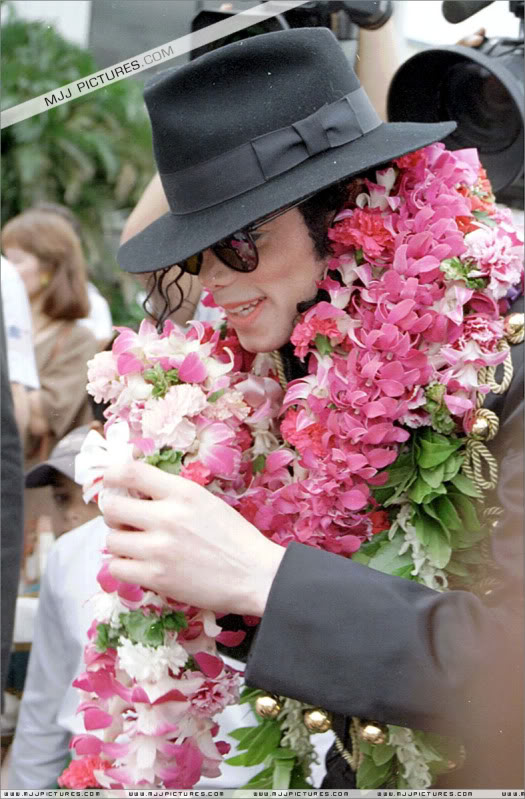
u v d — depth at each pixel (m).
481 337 1.13
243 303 1.18
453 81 1.48
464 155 1.27
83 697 1.16
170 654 1.07
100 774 1.13
